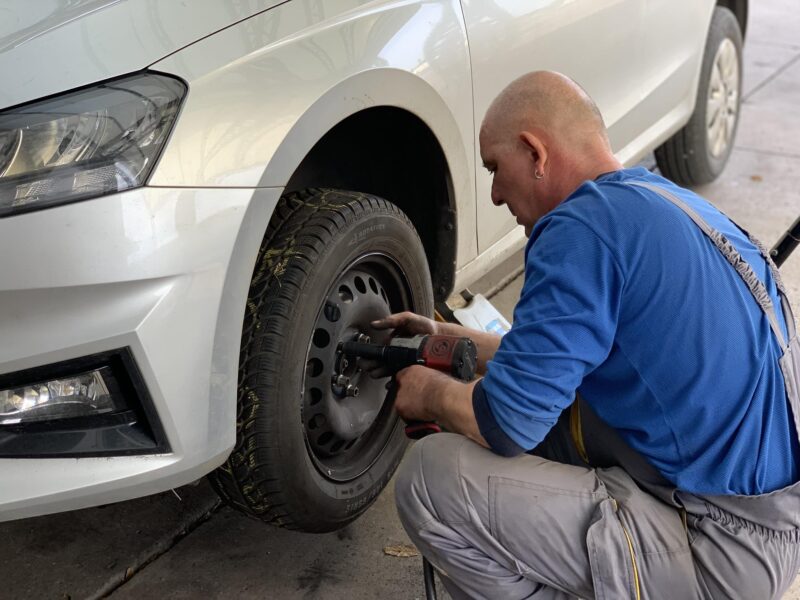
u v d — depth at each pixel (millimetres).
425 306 2021
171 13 1537
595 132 1472
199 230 1403
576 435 1540
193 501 2090
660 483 1416
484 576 1521
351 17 1756
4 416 1388
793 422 1340
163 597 1813
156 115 1405
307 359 1655
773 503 1333
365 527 2012
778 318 1394
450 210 2113
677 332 1296
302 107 1563
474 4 2059
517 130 1475
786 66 5520
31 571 1883
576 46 2455
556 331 1270
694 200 1418
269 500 1666
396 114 1958
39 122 1359
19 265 1310
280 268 1607
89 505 1412
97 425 1410
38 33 1459
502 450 1365
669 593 1376
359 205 1733
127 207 1345
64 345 1328
